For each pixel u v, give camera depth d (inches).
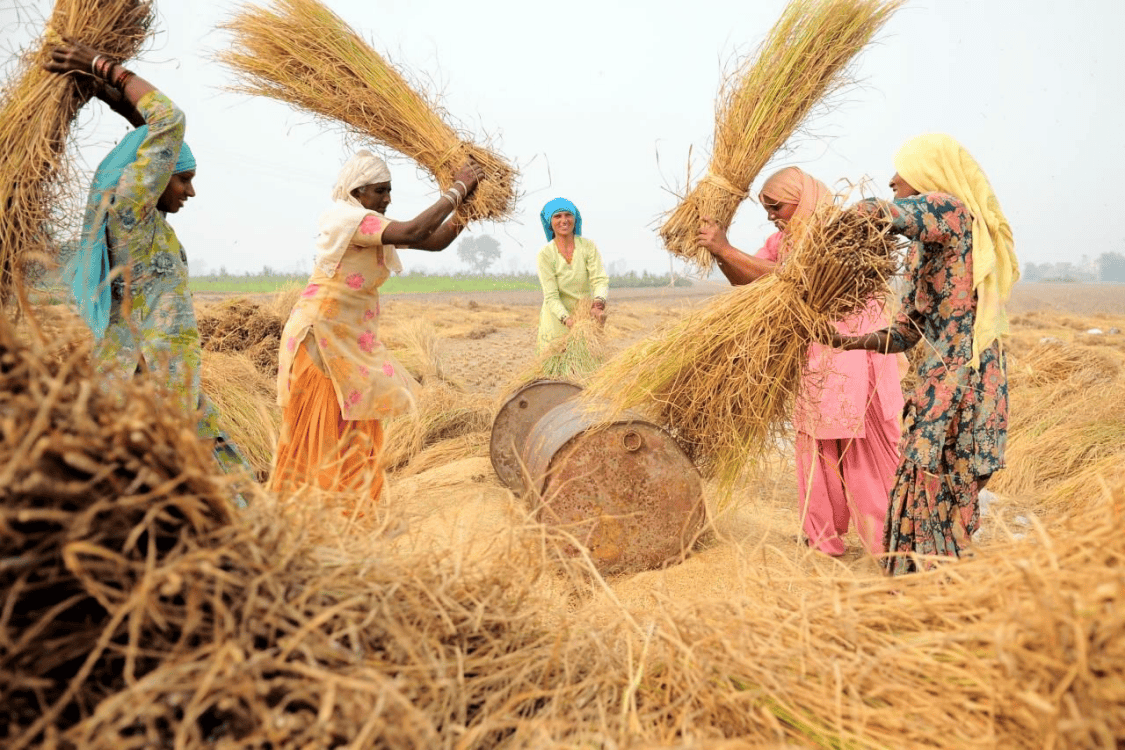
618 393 165.2
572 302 294.8
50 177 138.0
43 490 61.7
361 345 172.7
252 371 326.0
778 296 145.3
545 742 75.3
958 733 71.6
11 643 60.8
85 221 142.2
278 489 94.5
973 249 132.3
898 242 137.2
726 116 167.9
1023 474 247.8
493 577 95.8
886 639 82.9
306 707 66.4
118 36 143.3
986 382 134.5
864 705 77.5
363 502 96.0
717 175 166.9
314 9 170.1
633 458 165.0
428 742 69.9
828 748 75.6
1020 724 69.2
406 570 87.0
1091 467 233.9
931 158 138.0
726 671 85.4
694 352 154.6
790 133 166.6
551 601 109.4
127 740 58.4
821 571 98.3
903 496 141.8
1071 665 64.5
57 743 59.9
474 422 306.7
